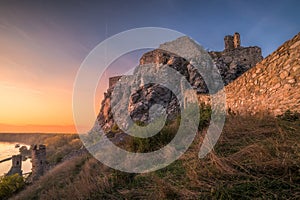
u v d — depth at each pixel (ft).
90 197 12.84
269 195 7.19
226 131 14.52
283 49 17.13
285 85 16.51
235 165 9.83
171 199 9.18
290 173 7.73
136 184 13.03
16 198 29.12
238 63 70.33
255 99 20.26
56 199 16.11
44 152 69.46
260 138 12.00
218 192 8.17
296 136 10.43
